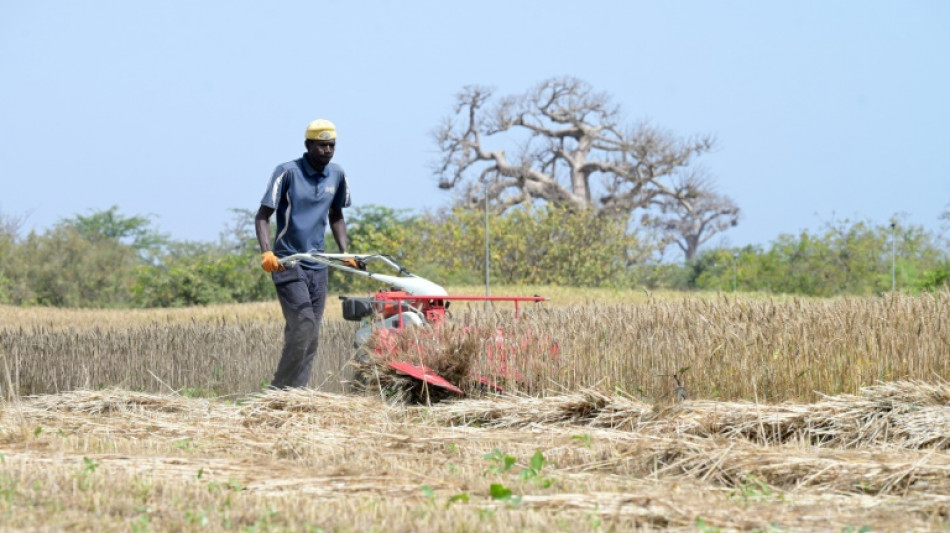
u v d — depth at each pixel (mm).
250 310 54406
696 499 10617
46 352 25812
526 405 17344
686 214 144750
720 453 12398
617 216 127312
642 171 129375
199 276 79438
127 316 53656
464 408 17672
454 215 85438
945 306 18594
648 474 12453
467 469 12578
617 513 9938
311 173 21234
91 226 141125
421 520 9750
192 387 26516
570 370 19906
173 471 12227
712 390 18875
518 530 9398
